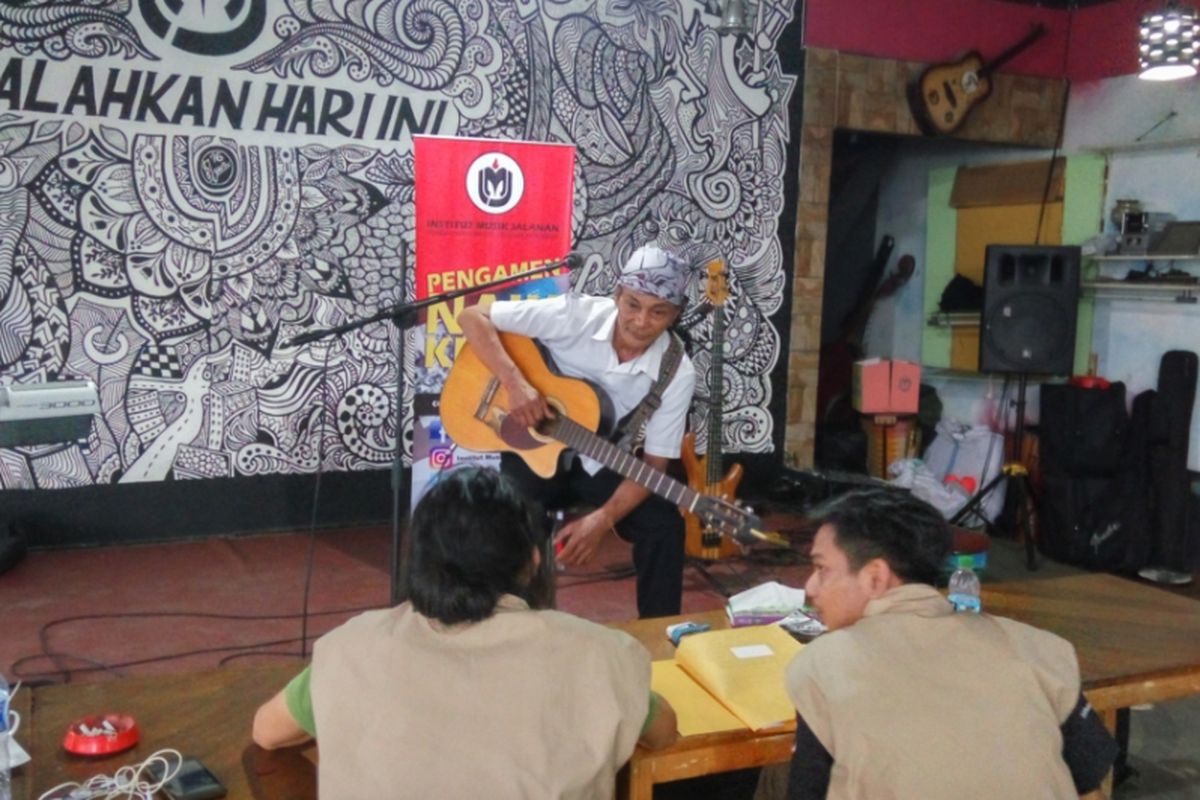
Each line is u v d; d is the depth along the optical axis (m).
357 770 1.39
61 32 4.57
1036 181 6.28
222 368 5.00
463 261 4.18
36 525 4.78
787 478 5.88
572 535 2.95
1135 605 2.56
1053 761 1.46
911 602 1.57
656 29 5.49
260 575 4.53
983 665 1.50
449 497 1.51
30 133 4.59
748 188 5.79
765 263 5.88
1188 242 5.38
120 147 4.71
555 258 4.25
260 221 4.96
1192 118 5.56
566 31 5.34
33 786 1.63
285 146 4.95
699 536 4.80
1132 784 3.00
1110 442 5.37
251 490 5.11
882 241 7.18
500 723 1.40
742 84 5.69
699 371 5.77
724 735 1.79
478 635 1.45
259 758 1.74
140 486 4.93
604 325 3.03
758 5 5.66
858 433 6.35
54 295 4.71
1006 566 5.35
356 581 4.47
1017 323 5.52
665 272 2.88
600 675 1.46
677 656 2.13
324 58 4.96
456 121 5.21
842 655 1.52
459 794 1.37
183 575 4.50
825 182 5.95
